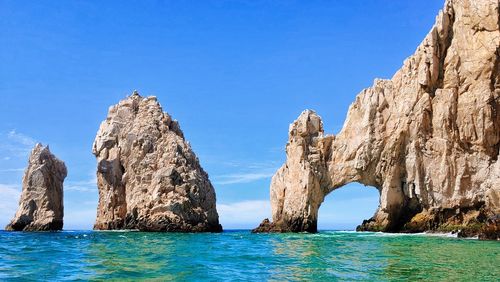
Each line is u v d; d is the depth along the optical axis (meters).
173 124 109.12
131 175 99.38
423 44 77.62
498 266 29.45
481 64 71.88
